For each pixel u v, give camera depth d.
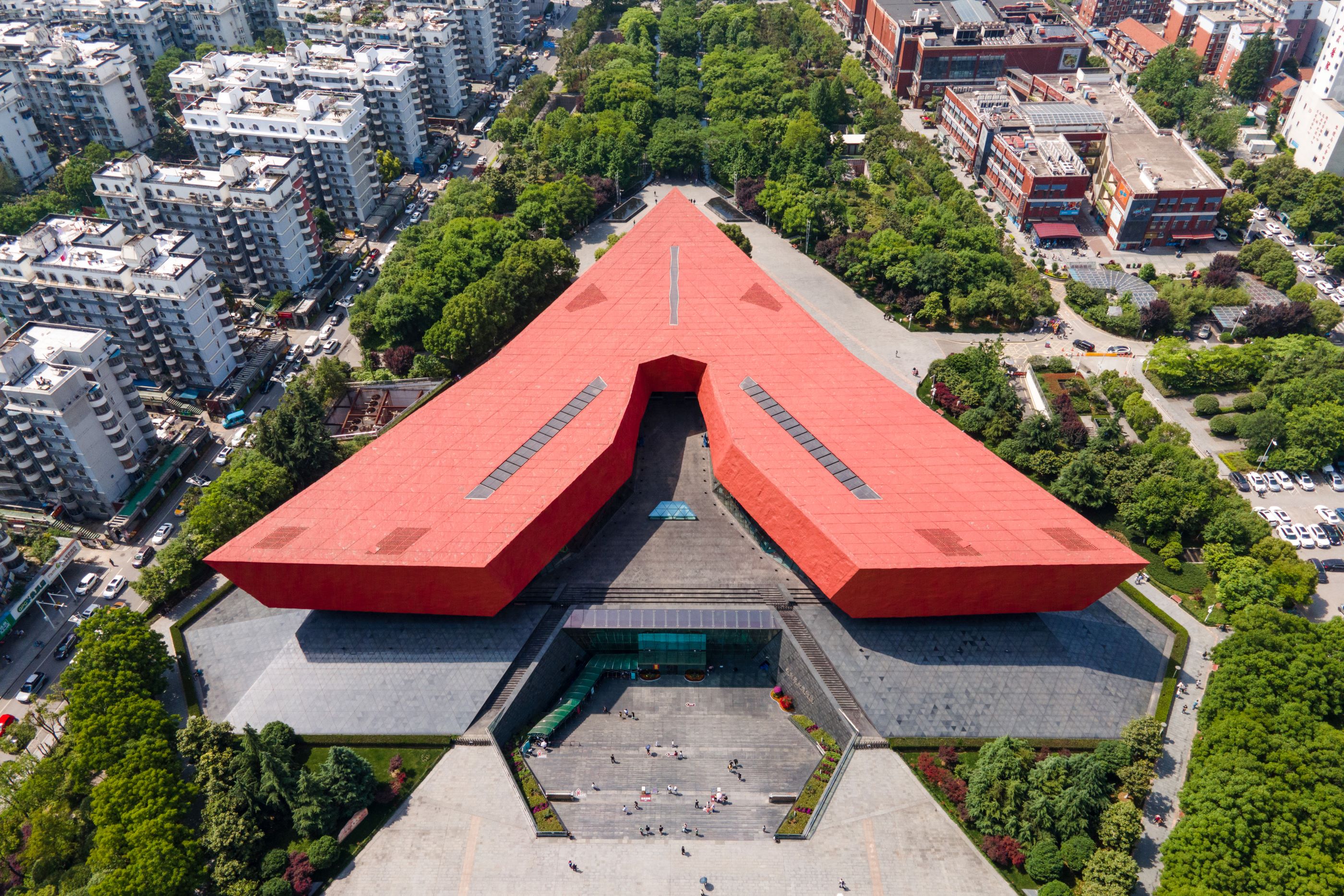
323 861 103.88
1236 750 110.50
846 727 118.69
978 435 173.50
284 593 123.69
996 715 120.12
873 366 191.25
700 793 116.19
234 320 196.50
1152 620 135.75
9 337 156.38
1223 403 181.25
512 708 121.81
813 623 129.25
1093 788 106.31
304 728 119.50
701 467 155.12
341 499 128.25
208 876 104.62
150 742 112.06
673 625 129.12
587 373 152.50
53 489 157.88
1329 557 150.38
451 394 148.88
